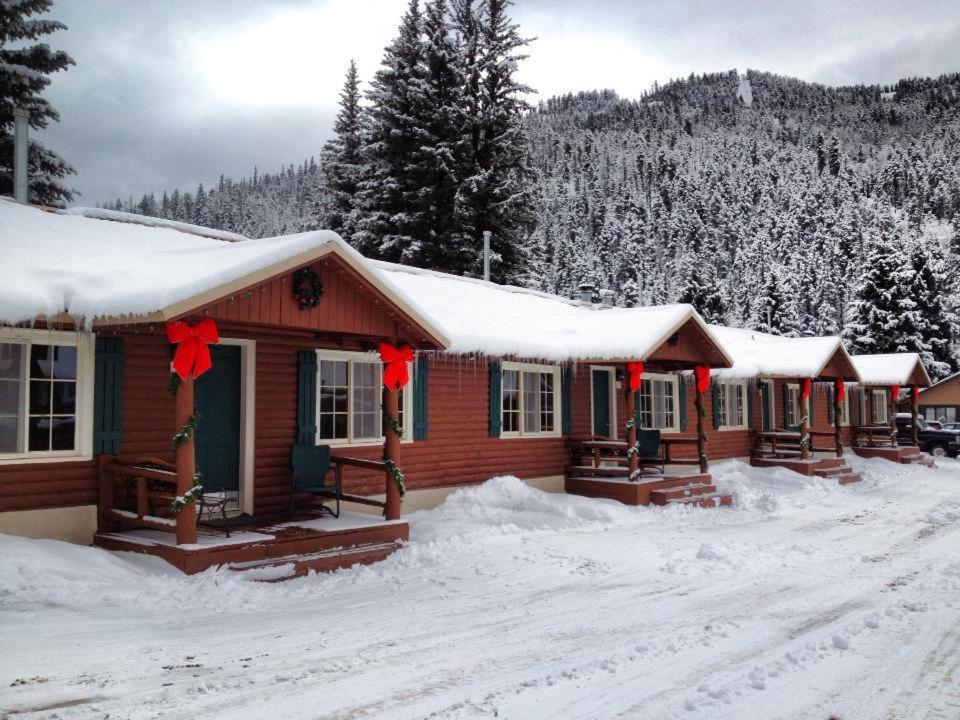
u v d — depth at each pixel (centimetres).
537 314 1647
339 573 842
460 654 579
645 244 11550
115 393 858
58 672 501
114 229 1017
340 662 550
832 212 12975
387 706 469
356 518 995
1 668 502
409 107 3253
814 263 8038
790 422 2561
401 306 930
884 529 1295
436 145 3116
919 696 508
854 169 19788
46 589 657
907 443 3161
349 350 1122
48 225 937
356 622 661
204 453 958
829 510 1546
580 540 1108
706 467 1620
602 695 497
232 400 992
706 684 521
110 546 810
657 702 487
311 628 635
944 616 723
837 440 2316
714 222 14250
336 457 1007
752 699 497
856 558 1027
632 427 1468
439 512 1243
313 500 1069
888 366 2872
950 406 3809
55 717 430
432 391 1292
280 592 749
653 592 816
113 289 757
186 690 482
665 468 1891
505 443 1433
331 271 870
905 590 834
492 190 3069
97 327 822
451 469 1321
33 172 2280
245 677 511
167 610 661
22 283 745
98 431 841
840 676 547
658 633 651
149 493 846
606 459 1536
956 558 1028
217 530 855
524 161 3281
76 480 824
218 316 755
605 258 11256
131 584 699
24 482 785
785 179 17438
